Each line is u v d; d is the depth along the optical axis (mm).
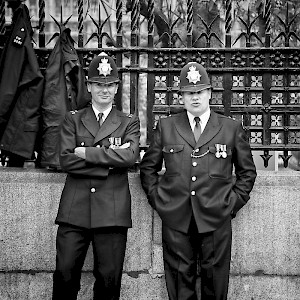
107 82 3975
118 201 3891
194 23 6422
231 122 3986
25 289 4430
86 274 4414
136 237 4395
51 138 4426
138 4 4754
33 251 4410
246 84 4680
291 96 4707
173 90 4723
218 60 4684
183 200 3855
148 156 4098
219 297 3898
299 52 4645
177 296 3930
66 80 4465
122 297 4418
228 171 3918
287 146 4652
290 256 4355
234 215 3965
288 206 4340
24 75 4441
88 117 4055
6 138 4465
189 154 3891
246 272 4375
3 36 4789
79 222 3834
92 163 3812
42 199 4398
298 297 4363
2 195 4395
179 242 3887
